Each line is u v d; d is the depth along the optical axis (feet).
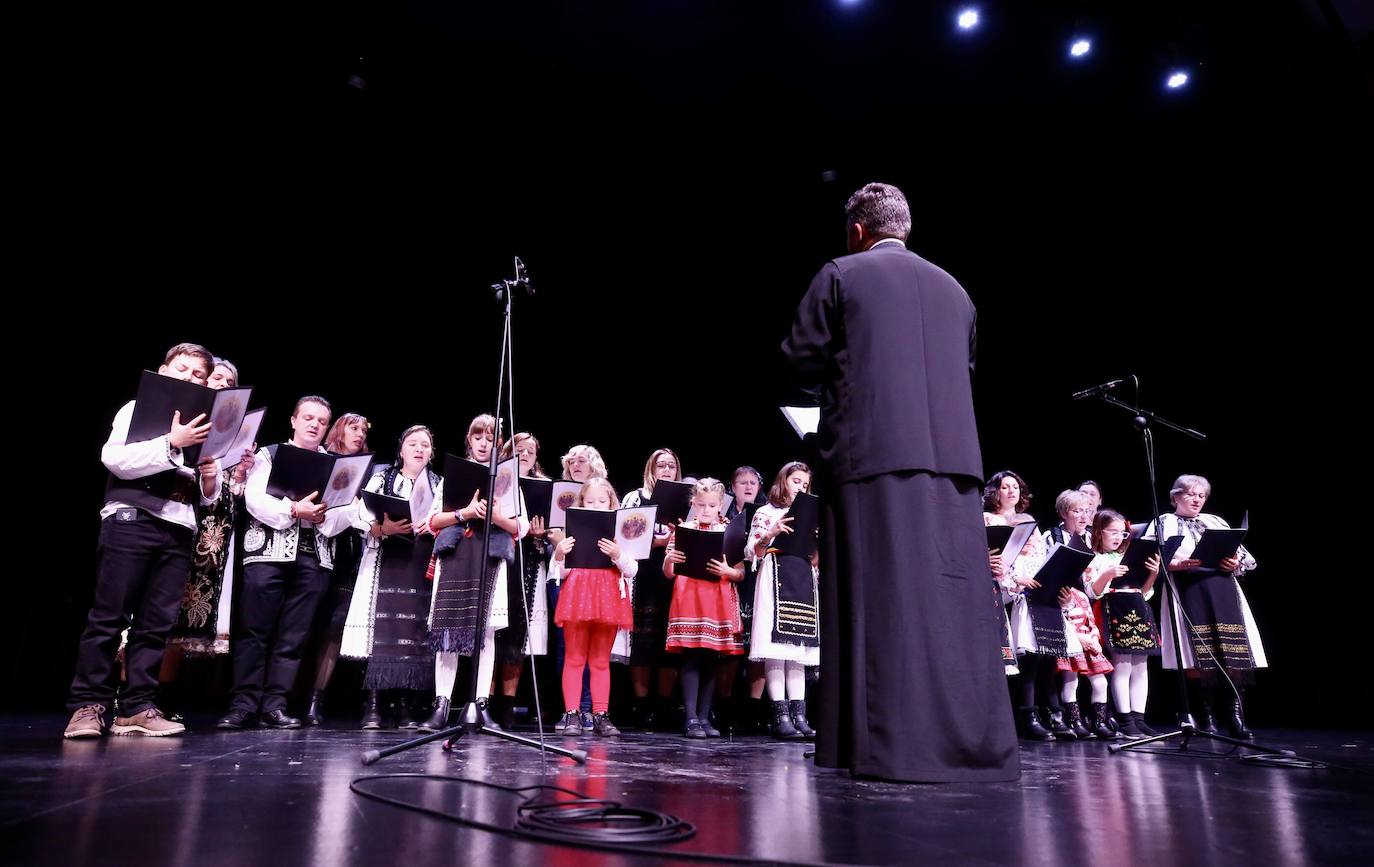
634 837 4.03
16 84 16.11
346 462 11.82
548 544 13.91
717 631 12.84
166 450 9.07
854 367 7.04
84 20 16.14
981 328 24.04
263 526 11.78
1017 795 5.73
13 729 10.05
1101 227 21.70
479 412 23.71
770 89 20.98
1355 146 17.54
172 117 18.28
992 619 6.75
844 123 21.67
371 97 19.66
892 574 6.53
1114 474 22.67
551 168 22.08
